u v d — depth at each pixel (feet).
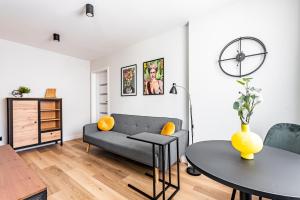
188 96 7.86
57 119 10.98
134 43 10.28
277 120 5.24
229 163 2.89
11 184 3.24
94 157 8.64
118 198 5.04
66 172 6.81
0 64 9.27
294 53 4.97
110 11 6.56
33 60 10.66
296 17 4.93
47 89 11.19
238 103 3.22
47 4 5.97
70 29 8.17
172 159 6.17
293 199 1.88
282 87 5.17
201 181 6.09
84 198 5.03
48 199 4.97
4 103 9.39
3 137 9.30
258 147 2.93
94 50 11.49
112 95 12.00
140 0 5.89
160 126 8.27
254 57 5.69
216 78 6.63
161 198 5.04
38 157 8.61
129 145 7.06
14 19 7.06
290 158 3.12
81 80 13.61
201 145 3.99
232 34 6.19
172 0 5.93
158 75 9.04
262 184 2.15
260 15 5.57
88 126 9.62
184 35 7.99
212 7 6.43
